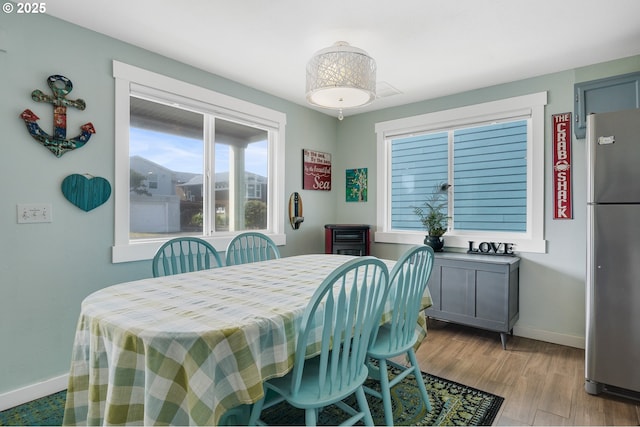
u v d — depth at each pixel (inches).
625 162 74.5
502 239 119.6
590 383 78.4
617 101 93.4
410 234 140.7
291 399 47.3
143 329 39.6
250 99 124.7
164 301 51.8
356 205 157.8
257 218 131.6
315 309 45.3
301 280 67.4
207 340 38.9
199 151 112.1
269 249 106.4
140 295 55.2
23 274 75.1
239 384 40.7
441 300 116.5
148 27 84.0
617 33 85.4
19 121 74.1
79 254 83.2
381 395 67.6
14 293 74.0
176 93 102.1
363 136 155.7
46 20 77.8
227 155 120.6
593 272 78.4
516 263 110.9
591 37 87.4
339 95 79.6
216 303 50.9
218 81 114.0
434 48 93.9
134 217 96.4
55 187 79.4
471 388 81.2
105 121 87.3
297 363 46.4
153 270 77.4
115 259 88.7
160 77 98.3
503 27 82.9
